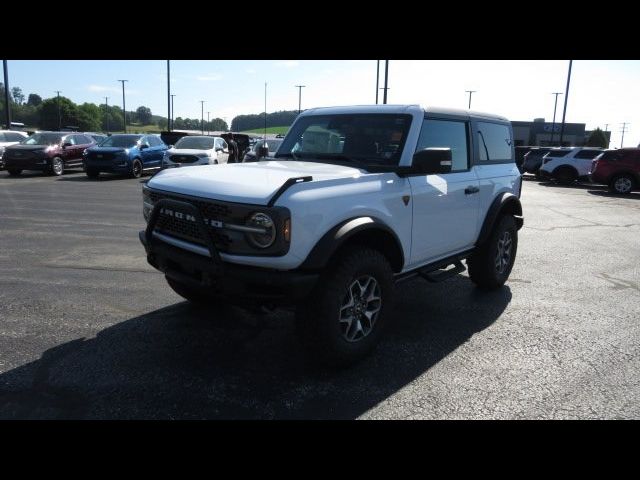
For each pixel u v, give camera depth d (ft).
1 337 14.19
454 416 10.66
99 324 15.26
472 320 16.46
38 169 64.28
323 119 16.33
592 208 47.32
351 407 10.93
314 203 11.28
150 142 69.82
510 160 20.24
